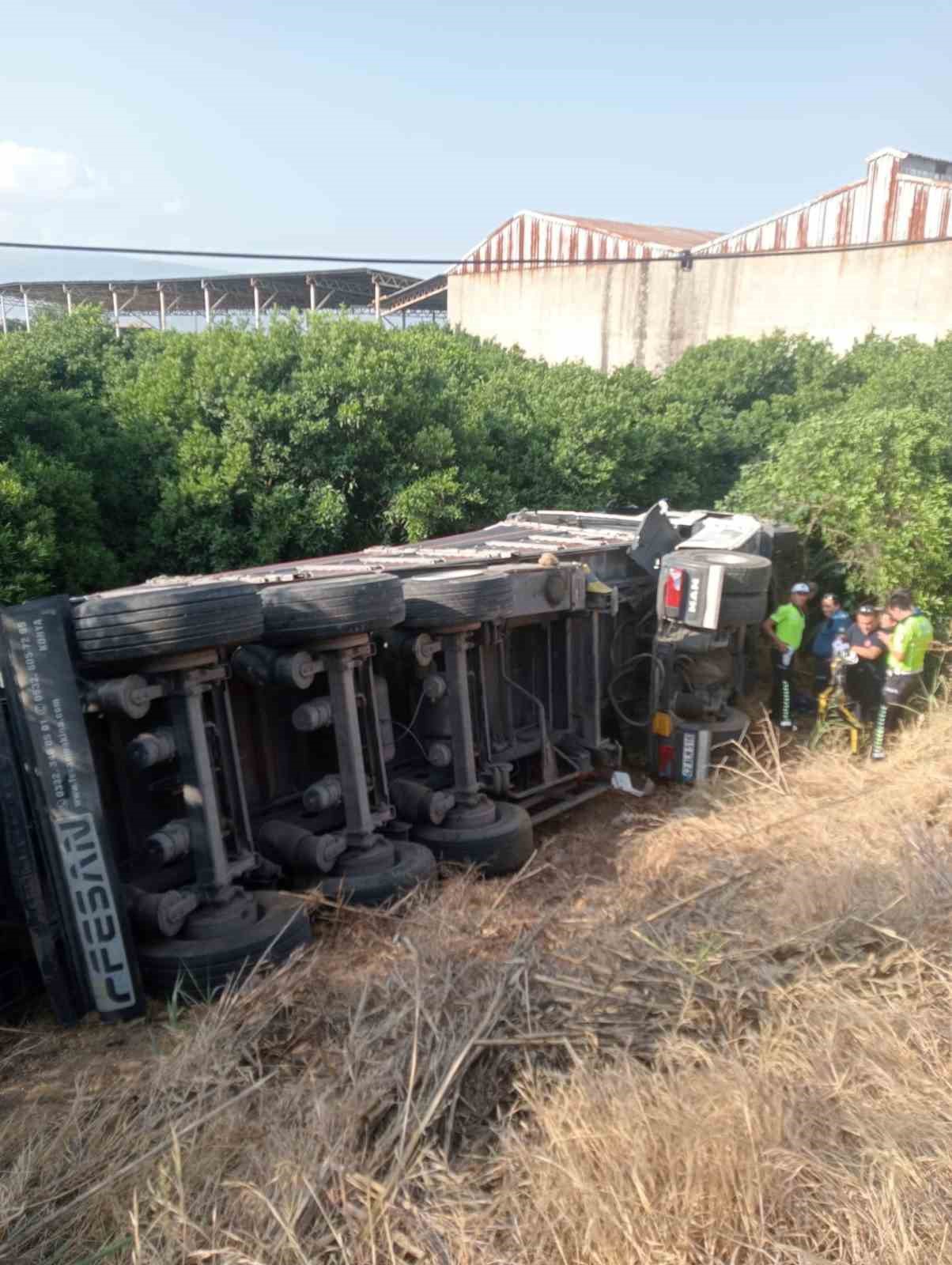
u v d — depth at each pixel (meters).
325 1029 4.23
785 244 26.19
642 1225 2.89
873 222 24.70
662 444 18.36
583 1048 3.78
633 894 5.45
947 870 5.12
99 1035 4.54
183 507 13.21
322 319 15.52
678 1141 3.10
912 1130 3.26
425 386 15.87
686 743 8.01
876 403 16.27
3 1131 3.73
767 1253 2.84
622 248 28.72
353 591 5.42
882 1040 3.72
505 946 4.69
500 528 10.09
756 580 7.86
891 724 8.90
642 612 9.01
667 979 4.16
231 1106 3.61
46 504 12.23
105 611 4.48
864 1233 2.89
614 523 10.37
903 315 24.58
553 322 30.94
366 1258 2.92
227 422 13.93
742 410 21.41
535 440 16.64
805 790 7.25
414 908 5.42
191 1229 3.05
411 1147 3.24
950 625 10.58
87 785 4.48
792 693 9.66
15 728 4.48
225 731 5.17
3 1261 3.03
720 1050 3.76
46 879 4.57
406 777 6.85
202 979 4.69
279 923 4.97
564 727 7.95
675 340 28.31
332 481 14.04
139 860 5.27
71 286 37.62
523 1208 3.04
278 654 5.45
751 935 4.57
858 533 10.45
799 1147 3.14
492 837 6.27
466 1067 3.63
